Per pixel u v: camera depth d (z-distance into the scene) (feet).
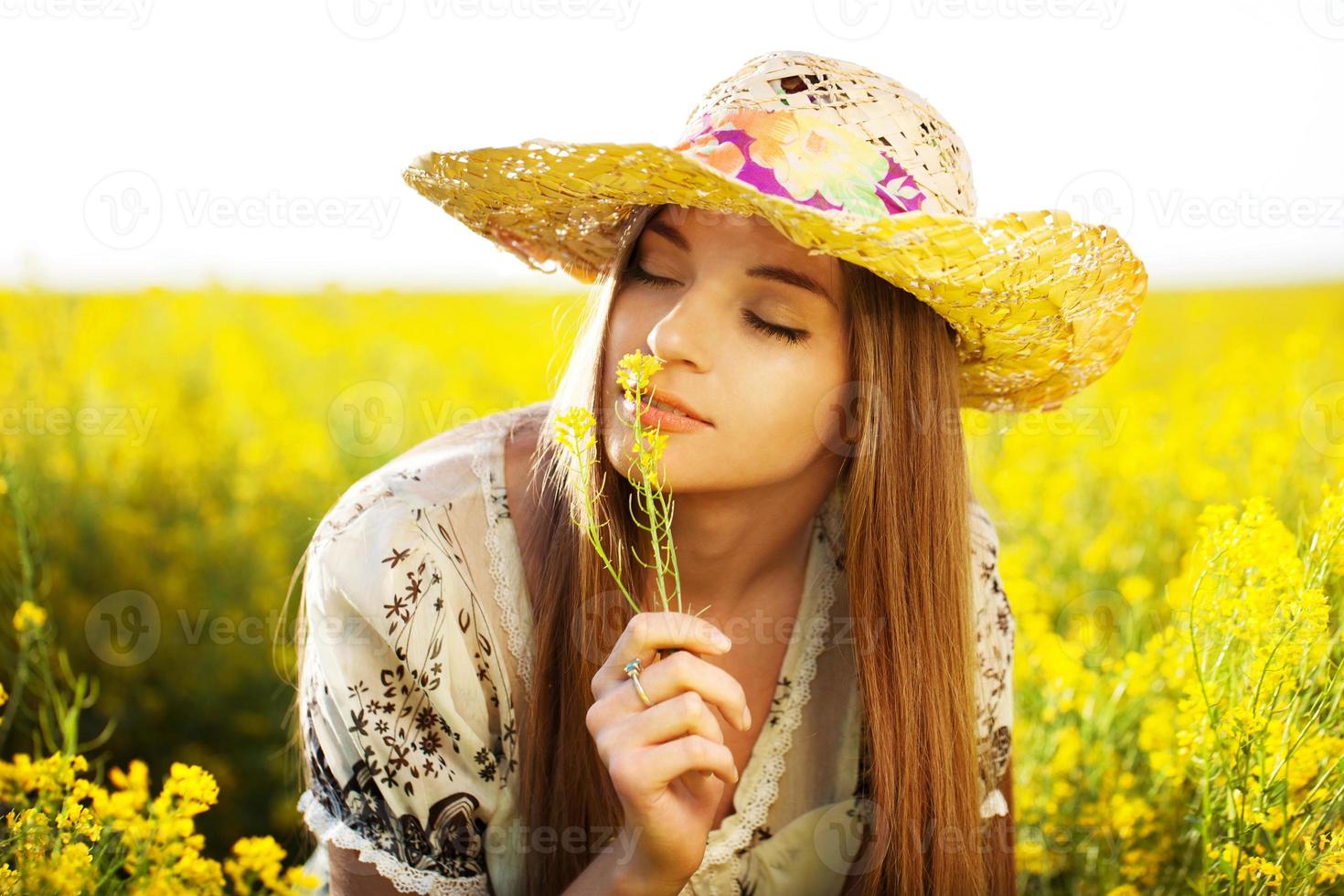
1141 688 7.38
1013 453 13.33
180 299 22.09
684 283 4.70
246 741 9.41
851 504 5.10
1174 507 11.51
